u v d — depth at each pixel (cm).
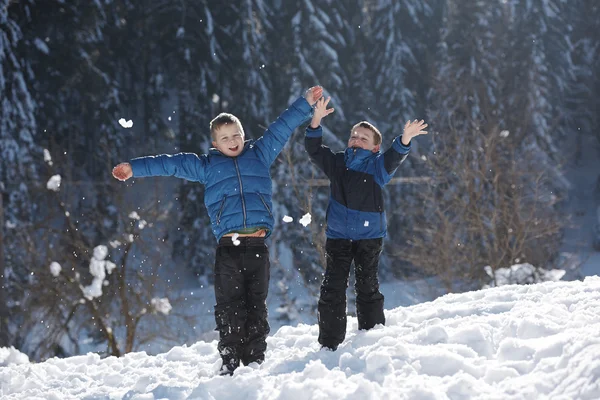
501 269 1576
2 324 1625
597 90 3825
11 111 2139
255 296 443
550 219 1898
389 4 3162
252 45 2836
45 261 1659
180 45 2812
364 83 3102
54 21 2625
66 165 2253
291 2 2969
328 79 2805
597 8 3838
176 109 3116
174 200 2609
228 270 437
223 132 448
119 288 1496
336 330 460
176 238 2536
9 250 1839
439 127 2219
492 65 2827
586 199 3544
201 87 2753
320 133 489
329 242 479
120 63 3195
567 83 3519
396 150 470
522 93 2775
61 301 1639
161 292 2069
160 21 3112
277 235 2152
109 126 2678
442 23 3344
